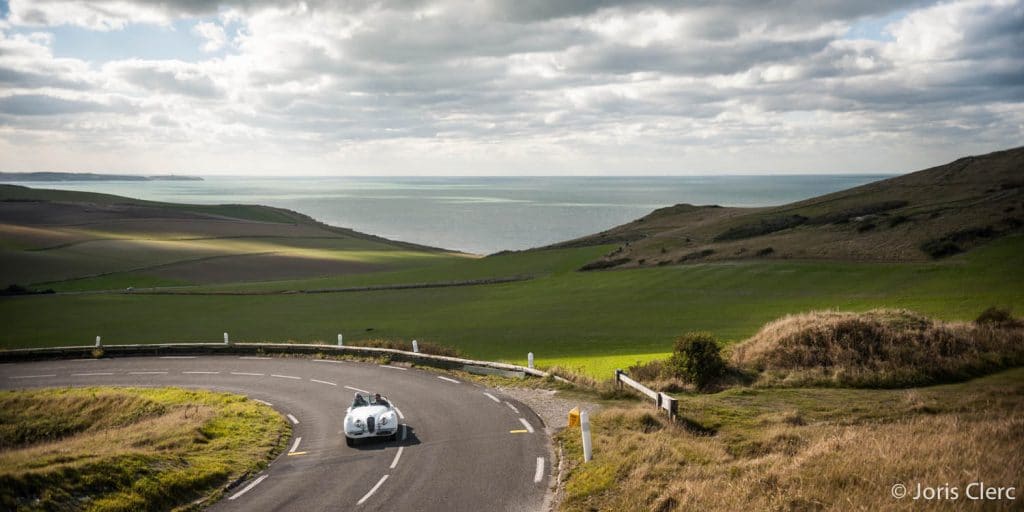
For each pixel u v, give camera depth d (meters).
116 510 12.34
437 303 73.19
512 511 12.06
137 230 151.88
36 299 77.62
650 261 87.06
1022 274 53.78
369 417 17.78
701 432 15.66
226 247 135.25
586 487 12.50
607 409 19.38
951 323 25.78
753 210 149.88
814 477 10.62
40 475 12.45
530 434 17.52
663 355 35.25
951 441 11.46
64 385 30.61
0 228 133.62
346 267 118.50
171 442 17.23
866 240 76.12
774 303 55.91
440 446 16.91
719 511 9.90
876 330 23.66
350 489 13.85
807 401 18.19
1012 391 17.62
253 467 15.98
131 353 38.75
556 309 63.69
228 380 29.67
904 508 8.73
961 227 71.81
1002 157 117.25
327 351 35.53
